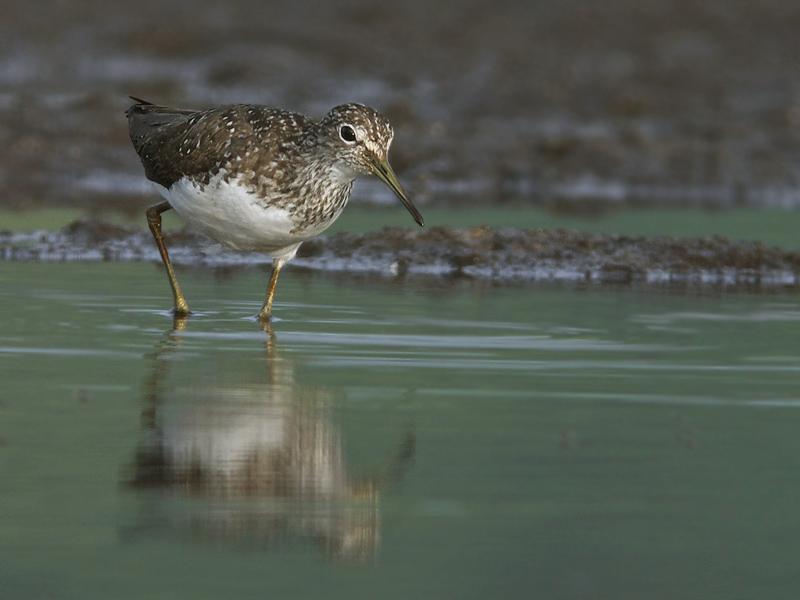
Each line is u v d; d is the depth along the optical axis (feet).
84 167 83.46
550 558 23.88
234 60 101.35
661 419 32.94
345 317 46.03
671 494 27.27
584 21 113.39
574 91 102.73
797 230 69.77
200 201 43.83
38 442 29.99
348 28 109.40
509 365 38.83
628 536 25.08
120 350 39.60
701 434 31.58
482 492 27.32
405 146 90.07
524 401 34.63
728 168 89.51
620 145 91.25
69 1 108.99
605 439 31.12
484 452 29.94
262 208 43.04
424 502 26.71
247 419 32.24
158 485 27.43
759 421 32.86
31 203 74.28
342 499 26.84
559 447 30.37
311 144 42.96
